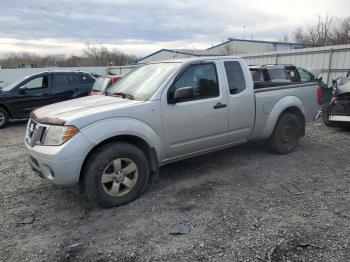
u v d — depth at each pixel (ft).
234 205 13.16
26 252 10.38
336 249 9.95
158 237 11.02
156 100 14.11
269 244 10.34
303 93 20.53
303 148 21.50
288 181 15.65
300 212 12.41
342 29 114.62
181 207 13.16
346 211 12.41
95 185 12.71
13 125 36.19
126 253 10.17
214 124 16.07
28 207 13.65
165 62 16.49
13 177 17.43
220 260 9.63
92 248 10.50
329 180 15.70
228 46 150.10
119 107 13.28
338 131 26.99
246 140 18.16
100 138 12.50
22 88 34.88
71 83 37.93
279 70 31.53
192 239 10.80
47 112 13.71
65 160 12.00
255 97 17.74
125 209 13.15
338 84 27.53
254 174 16.69
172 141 14.80
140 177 13.88
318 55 51.26
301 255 9.73
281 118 19.35
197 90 15.49
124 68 96.73
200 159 19.30
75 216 12.72
